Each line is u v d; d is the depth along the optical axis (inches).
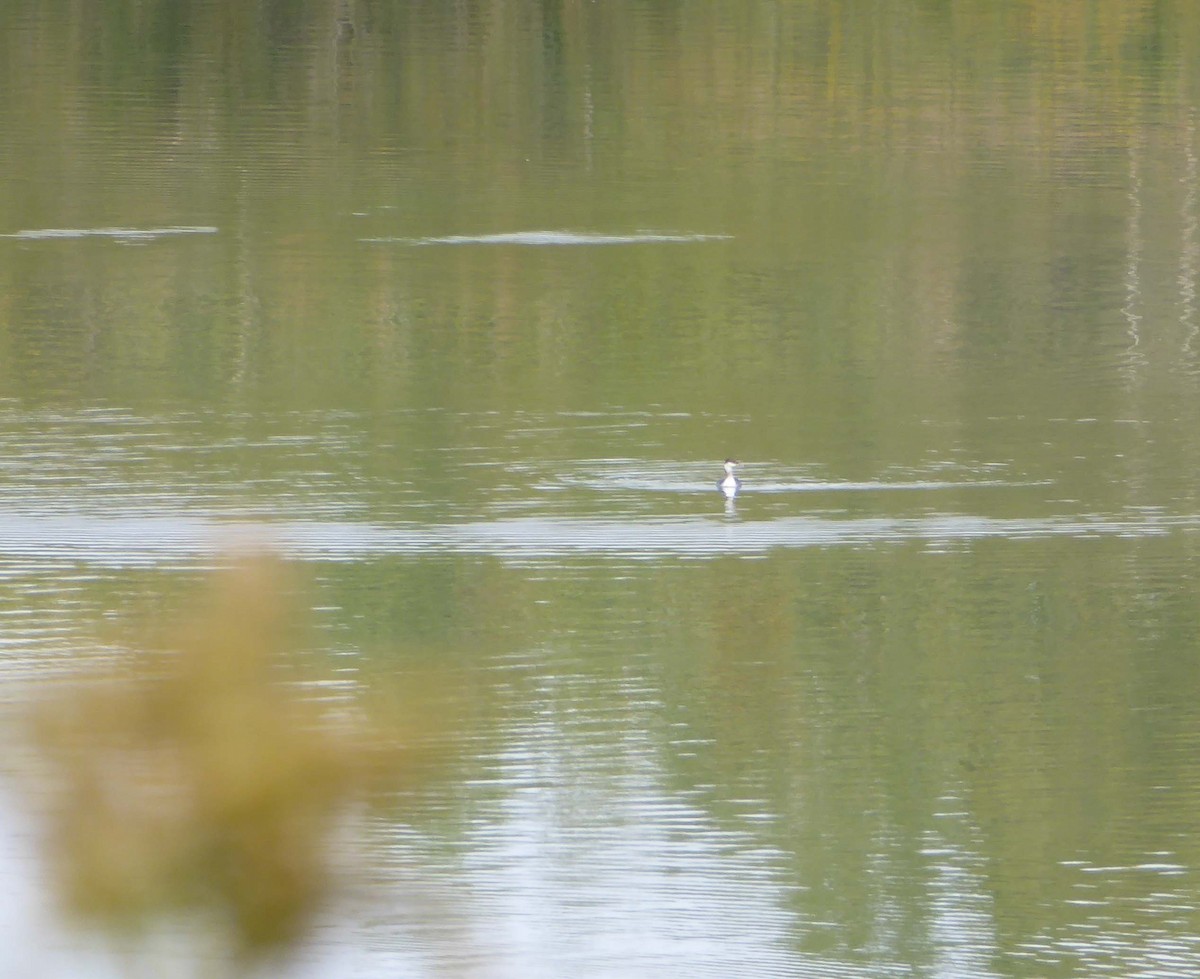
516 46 5511.8
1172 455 2610.7
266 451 2571.4
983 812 1365.7
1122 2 5664.4
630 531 2197.3
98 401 2874.0
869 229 4335.6
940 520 2272.4
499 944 1101.1
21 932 411.2
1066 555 2123.5
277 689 375.2
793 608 1908.2
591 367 3174.2
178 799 367.2
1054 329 3521.2
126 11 5713.6
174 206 4416.8
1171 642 1809.8
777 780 1424.7
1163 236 4274.1
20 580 1918.1
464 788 1355.8
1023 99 5123.0
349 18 5684.1
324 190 4569.4
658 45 5492.1
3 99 5049.2
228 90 5191.9
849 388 3041.3
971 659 1754.4
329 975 730.2
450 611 1849.2
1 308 3558.1
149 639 389.4
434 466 2493.8
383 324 3484.3
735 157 4837.6
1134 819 1364.4
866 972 1112.8
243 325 3459.6
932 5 5703.7
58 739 370.0
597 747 1491.1
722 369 3169.3
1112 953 1157.1
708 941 1137.4
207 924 367.2
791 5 5738.2
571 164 4793.3
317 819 370.6
